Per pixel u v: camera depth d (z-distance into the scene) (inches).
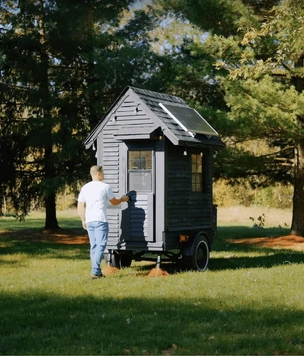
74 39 853.8
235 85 679.1
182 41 847.7
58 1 852.0
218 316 303.1
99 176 444.1
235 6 733.3
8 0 898.7
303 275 443.2
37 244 745.0
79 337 267.9
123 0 902.4
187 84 794.2
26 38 849.5
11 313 317.4
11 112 885.2
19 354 242.5
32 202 1008.2
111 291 377.1
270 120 655.1
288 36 523.8
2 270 503.8
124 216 478.6
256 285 395.5
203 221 508.7
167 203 472.4
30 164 949.2
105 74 815.1
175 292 369.7
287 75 713.0
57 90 882.1
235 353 240.2
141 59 826.2
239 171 832.9
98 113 814.5
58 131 861.2
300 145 803.4
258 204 1594.5
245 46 741.3
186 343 253.8
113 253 494.3
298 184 808.3
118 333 273.7
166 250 469.4
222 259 569.6
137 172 480.4
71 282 416.5
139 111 478.3
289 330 274.7
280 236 808.3
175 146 484.7
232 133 733.3
